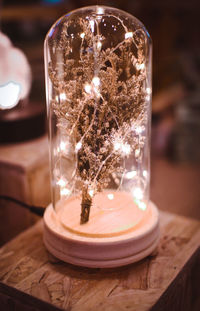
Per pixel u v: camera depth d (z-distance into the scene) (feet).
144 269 1.62
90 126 1.54
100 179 1.59
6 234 2.22
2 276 1.59
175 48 4.82
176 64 4.58
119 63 1.52
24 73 2.36
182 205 3.00
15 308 1.56
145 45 1.62
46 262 1.66
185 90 4.51
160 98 4.30
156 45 4.39
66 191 1.75
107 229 1.58
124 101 1.53
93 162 1.57
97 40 1.50
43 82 3.24
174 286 1.59
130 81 1.54
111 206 1.70
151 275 1.59
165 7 4.18
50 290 1.53
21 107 2.34
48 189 2.22
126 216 1.65
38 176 2.14
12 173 2.09
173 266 1.63
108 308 1.46
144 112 1.63
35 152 2.16
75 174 1.66
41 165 2.14
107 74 1.50
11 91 2.22
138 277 1.58
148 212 1.72
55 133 1.72
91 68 1.50
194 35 4.73
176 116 4.00
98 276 1.59
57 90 1.57
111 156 1.57
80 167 1.59
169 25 4.39
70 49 1.53
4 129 2.22
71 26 1.55
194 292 1.84
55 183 1.77
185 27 4.72
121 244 1.53
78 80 1.52
